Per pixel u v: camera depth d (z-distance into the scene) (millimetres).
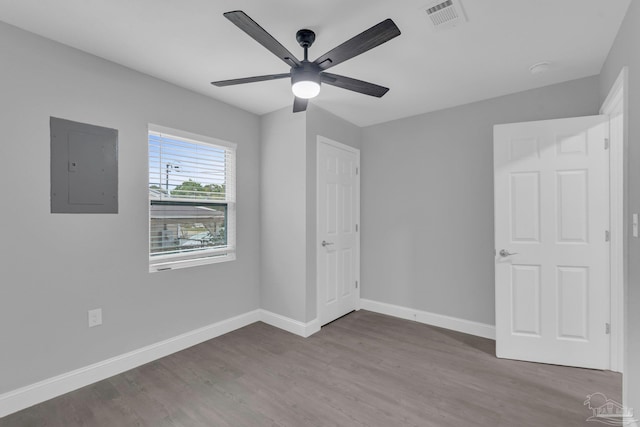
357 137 3816
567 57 2217
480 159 3020
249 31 1422
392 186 3604
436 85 2680
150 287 2523
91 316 2199
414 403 1971
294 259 3123
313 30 1894
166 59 2260
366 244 3812
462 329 3113
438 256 3279
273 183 3312
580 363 2365
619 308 2260
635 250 1648
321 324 3244
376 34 1434
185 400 2004
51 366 2025
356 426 1767
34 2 1655
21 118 1905
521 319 2504
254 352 2678
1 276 1843
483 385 2162
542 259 2438
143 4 1674
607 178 2266
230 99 2986
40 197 1979
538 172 2441
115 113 2309
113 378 2260
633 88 1657
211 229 3031
